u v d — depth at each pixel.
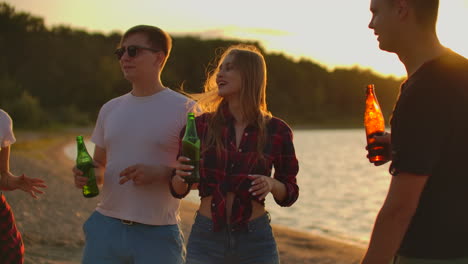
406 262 2.05
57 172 15.77
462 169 1.95
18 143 29.75
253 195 2.70
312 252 7.42
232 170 2.79
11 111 51.78
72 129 55.97
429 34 1.99
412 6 1.98
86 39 95.56
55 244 6.48
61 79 82.25
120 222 3.32
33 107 52.94
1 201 3.43
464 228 1.97
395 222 1.91
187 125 2.88
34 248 6.20
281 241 8.05
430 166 1.86
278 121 2.89
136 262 3.28
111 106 3.52
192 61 93.12
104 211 3.38
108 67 81.62
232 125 2.86
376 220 1.96
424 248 2.01
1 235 3.43
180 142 2.99
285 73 121.06
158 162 3.33
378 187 18.86
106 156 3.49
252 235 2.76
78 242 6.66
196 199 12.24
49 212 8.47
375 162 2.67
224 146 2.82
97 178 3.61
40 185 3.69
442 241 1.98
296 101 120.12
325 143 58.25
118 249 3.30
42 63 83.94
